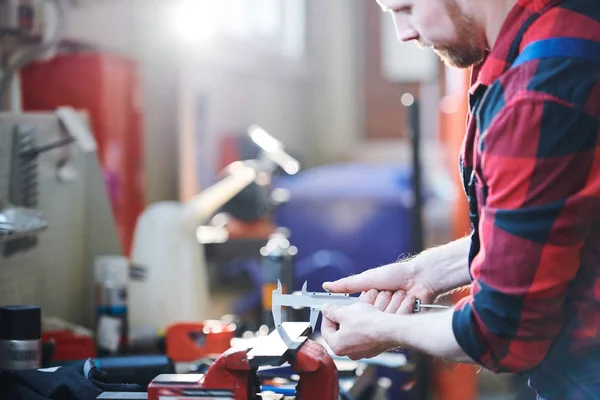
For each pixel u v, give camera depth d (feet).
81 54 10.23
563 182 4.23
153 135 13.53
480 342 4.37
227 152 15.62
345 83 25.25
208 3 16.46
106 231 9.05
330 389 4.81
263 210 12.94
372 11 25.03
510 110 4.28
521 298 4.25
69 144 8.46
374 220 15.79
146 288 8.98
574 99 4.24
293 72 22.80
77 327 7.93
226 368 4.72
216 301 14.46
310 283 15.35
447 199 16.83
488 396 14.98
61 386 5.06
